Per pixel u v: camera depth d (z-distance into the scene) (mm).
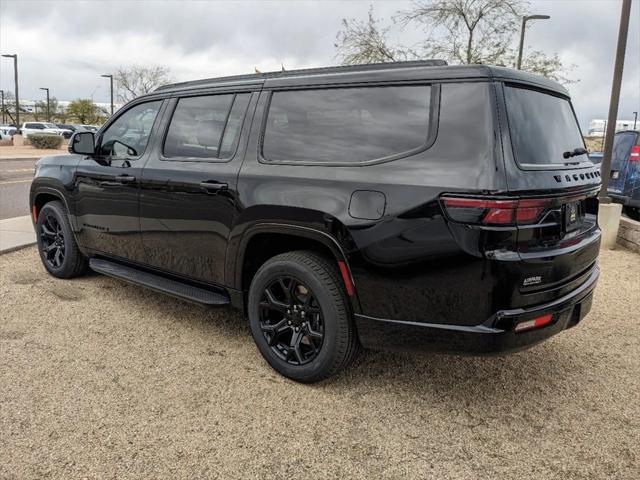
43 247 5320
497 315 2561
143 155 4137
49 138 32594
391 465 2568
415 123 2787
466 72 2697
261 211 3223
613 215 7297
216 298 3689
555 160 2939
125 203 4230
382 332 2869
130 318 4270
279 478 2455
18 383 3170
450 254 2576
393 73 2932
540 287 2688
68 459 2514
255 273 3555
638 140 9164
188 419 2873
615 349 3967
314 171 3072
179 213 3791
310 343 3197
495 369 3580
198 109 3859
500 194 2484
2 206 10094
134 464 2500
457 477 2496
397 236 2707
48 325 4062
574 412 3070
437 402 3135
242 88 3621
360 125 2990
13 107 64750
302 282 3105
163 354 3641
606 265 6461
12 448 2572
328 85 3170
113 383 3215
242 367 3482
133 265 4410
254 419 2898
